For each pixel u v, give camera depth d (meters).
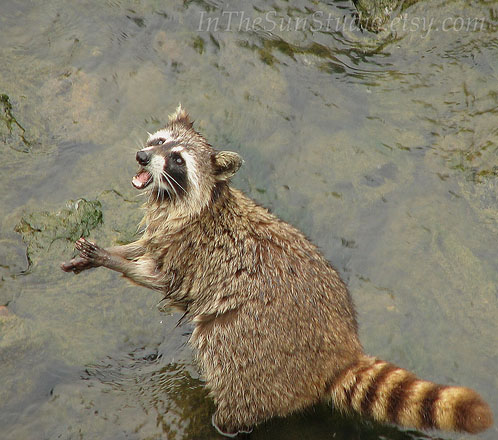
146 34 12.34
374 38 12.51
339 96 11.74
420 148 11.04
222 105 11.43
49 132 10.89
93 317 8.96
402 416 7.14
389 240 9.97
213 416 8.13
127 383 8.40
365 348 8.76
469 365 8.62
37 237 9.59
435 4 12.61
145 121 11.13
